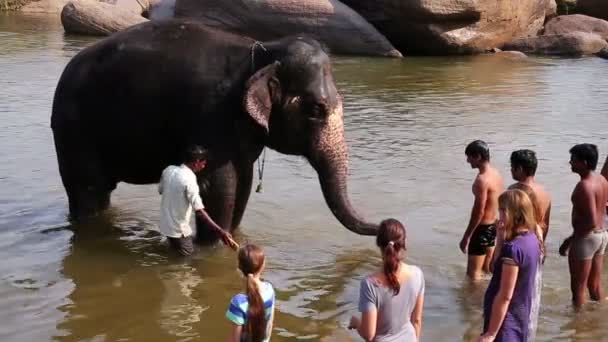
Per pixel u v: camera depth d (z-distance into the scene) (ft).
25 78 59.16
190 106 25.62
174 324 21.35
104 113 26.89
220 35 26.55
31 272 24.75
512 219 16.44
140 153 27.02
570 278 24.16
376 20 86.53
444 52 86.63
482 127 47.60
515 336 16.51
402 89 62.54
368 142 43.04
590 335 20.98
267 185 34.37
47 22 101.81
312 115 25.20
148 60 26.21
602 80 69.00
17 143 40.22
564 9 108.58
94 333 20.68
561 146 42.91
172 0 96.99
